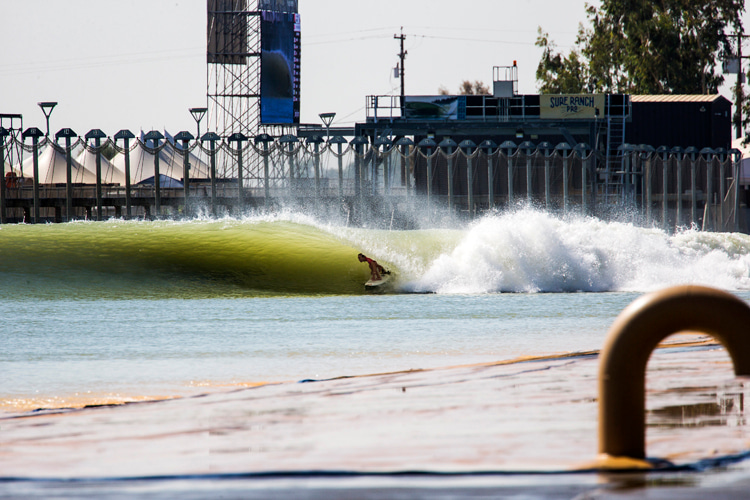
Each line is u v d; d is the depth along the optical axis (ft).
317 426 71.97
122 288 337.11
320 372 138.31
